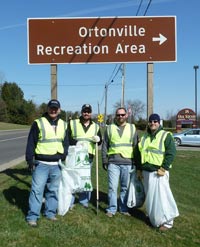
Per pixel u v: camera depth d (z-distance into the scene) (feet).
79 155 25.18
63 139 23.58
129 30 31.96
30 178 39.22
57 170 23.56
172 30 31.89
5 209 25.49
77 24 32.04
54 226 22.52
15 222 22.77
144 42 31.94
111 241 21.18
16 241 20.13
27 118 385.70
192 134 124.67
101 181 42.57
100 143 27.25
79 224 23.31
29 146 22.93
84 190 25.23
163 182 23.80
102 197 31.37
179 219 26.61
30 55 32.07
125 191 26.09
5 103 373.40
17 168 49.08
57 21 32.01
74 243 20.45
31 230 21.67
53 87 32.19
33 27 32.04
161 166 23.89
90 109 26.43
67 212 25.38
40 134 23.00
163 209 23.57
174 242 22.06
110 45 32.01
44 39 32.01
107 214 25.70
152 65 32.04
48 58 32.04
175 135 125.90
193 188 49.16
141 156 24.45
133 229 23.47
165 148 23.99
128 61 32.01
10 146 107.45
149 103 32.01
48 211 23.79
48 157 23.06
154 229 23.84
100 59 32.04
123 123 25.98
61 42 32.04
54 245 20.01
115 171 25.76
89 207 27.35
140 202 25.53
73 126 26.48
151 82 32.07
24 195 30.01
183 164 69.51
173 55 31.91
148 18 31.83
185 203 40.11
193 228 24.90
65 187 24.53
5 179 38.34
